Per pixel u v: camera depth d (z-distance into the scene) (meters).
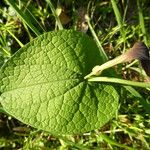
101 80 0.08
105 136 0.10
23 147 0.10
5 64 0.08
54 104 0.08
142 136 0.10
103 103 0.08
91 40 0.08
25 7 0.10
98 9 0.11
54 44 0.08
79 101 0.08
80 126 0.08
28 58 0.08
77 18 0.11
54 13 0.10
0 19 0.11
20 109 0.08
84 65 0.08
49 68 0.08
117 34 0.11
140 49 0.07
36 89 0.08
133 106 0.10
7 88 0.08
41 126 0.08
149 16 0.11
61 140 0.10
